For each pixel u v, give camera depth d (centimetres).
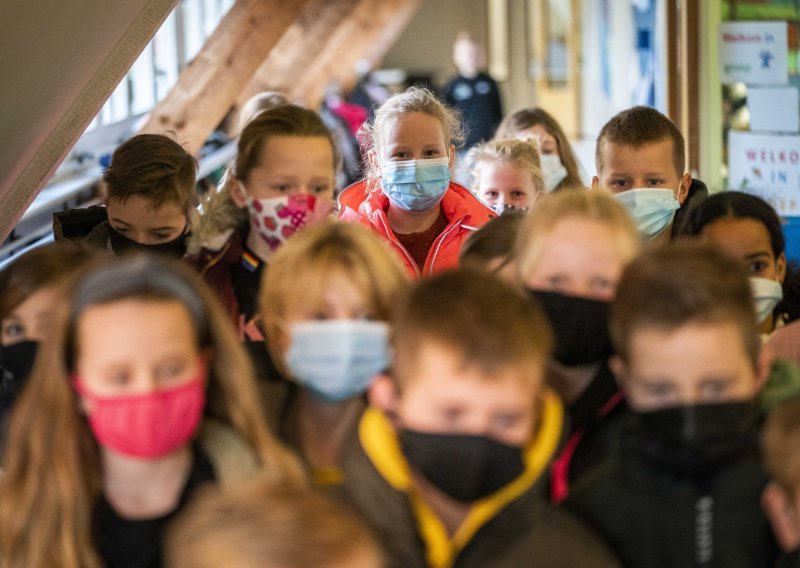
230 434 190
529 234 210
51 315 211
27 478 181
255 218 267
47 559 180
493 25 1423
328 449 205
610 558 174
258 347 231
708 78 514
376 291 201
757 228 271
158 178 299
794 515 164
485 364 165
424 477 172
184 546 148
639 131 341
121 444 176
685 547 176
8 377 227
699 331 172
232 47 603
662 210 332
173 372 177
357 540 146
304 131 267
